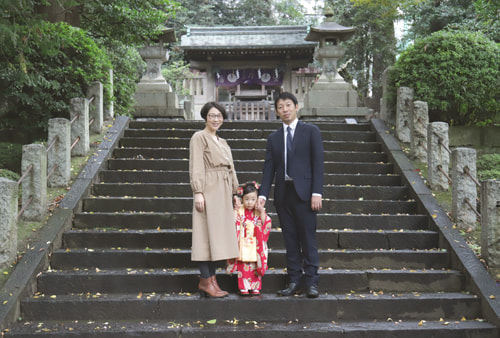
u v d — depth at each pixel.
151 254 3.95
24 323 3.22
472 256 3.91
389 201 4.99
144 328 3.12
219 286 3.67
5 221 3.56
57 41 4.53
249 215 3.55
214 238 3.31
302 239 3.50
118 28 8.69
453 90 6.64
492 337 3.14
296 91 16.47
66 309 3.33
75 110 5.84
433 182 5.24
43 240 3.96
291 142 3.54
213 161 3.46
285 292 3.47
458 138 7.14
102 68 7.17
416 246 4.34
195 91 17.14
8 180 3.63
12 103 6.59
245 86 17.33
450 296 3.52
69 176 5.16
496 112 7.06
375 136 6.84
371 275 3.76
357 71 17.84
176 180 5.42
